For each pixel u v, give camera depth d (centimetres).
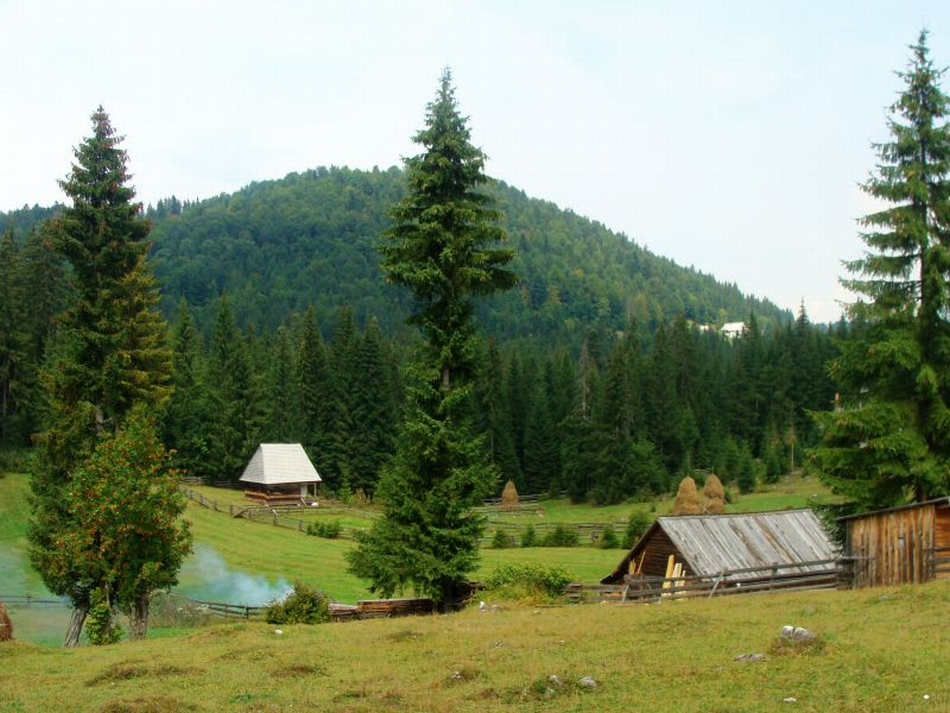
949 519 2286
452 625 2097
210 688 1470
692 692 1284
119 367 3222
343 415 8975
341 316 9994
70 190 3284
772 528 3278
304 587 2792
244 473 7781
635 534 5950
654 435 10262
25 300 7238
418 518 2689
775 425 10756
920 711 1100
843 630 1650
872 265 2672
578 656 1594
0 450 6675
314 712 1294
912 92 2684
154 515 2502
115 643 2338
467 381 2783
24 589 4056
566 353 12750
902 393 2686
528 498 10012
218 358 9069
